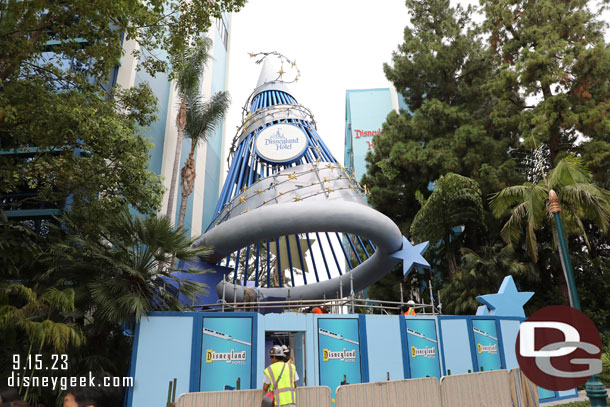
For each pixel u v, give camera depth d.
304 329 11.09
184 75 23.23
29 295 9.26
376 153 31.44
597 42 24.55
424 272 28.23
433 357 12.11
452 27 31.70
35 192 19.44
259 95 22.78
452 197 23.77
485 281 21.53
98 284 9.98
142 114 15.90
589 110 23.62
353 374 11.07
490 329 13.38
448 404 7.56
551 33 26.08
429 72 30.72
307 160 19.17
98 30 12.38
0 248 12.13
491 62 30.62
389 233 15.72
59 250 10.93
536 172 28.23
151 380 9.63
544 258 24.00
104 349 10.93
